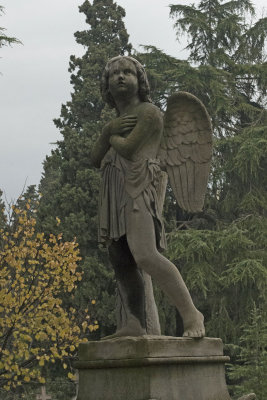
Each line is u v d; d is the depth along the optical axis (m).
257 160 18.86
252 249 19.28
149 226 3.72
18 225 10.88
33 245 10.16
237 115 21.78
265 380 12.16
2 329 9.98
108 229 3.86
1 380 10.19
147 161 3.81
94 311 17.64
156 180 3.83
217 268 18.95
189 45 23.34
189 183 4.21
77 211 19.56
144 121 3.83
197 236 17.92
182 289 3.74
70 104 23.16
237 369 12.73
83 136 21.16
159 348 3.45
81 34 24.61
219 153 20.75
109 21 24.33
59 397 17.77
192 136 4.23
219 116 21.14
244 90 22.73
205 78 20.45
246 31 22.83
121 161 3.86
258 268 17.22
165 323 18.89
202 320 3.76
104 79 4.12
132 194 3.76
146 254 3.68
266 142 19.27
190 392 3.54
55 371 17.86
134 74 4.01
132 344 3.45
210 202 20.36
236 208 20.34
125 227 3.77
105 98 4.17
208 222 21.00
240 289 18.95
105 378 3.53
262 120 21.50
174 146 4.23
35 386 15.59
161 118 3.92
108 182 3.93
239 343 17.22
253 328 13.34
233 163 19.86
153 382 3.36
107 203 3.90
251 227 18.97
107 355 3.54
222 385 3.85
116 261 3.89
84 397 3.62
